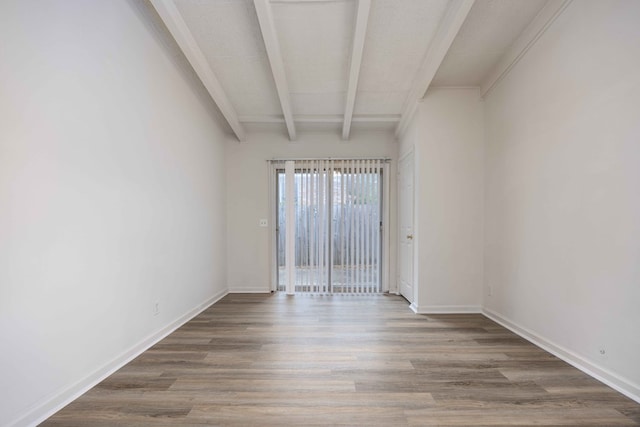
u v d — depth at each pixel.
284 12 2.49
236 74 3.43
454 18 2.42
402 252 4.58
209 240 4.10
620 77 1.91
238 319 3.45
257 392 1.93
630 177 1.85
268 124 4.61
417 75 3.40
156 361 2.37
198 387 1.99
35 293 1.63
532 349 2.60
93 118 2.04
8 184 1.50
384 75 3.40
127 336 2.38
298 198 4.83
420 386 2.01
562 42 2.38
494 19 2.62
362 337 2.88
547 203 2.56
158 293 2.82
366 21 2.45
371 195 4.82
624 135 1.89
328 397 1.88
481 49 3.02
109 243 2.19
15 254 1.53
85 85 1.97
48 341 1.70
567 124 2.34
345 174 4.83
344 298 4.44
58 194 1.77
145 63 2.63
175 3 2.42
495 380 2.08
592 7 2.11
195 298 3.64
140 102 2.56
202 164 3.86
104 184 2.14
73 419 1.66
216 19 2.60
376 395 1.90
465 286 3.71
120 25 2.31
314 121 4.45
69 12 1.85
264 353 2.52
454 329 3.10
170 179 3.05
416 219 3.78
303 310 3.81
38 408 1.64
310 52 3.00
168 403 1.81
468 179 3.70
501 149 3.28
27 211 1.59
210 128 4.14
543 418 1.67
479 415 1.70
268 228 4.88
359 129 4.79
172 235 3.09
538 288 2.68
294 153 4.91
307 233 4.81
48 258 1.71
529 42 2.72
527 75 2.82
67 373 1.82
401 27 2.66
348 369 2.24
